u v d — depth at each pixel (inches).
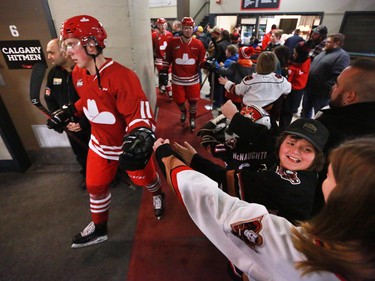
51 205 77.4
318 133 27.3
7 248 63.3
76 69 48.5
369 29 257.0
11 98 83.4
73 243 62.5
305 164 27.6
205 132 55.1
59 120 59.9
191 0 372.8
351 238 12.6
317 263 14.2
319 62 114.3
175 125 134.7
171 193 82.1
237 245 18.7
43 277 56.4
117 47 73.5
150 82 122.7
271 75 67.7
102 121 49.4
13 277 56.4
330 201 13.8
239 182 31.0
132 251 62.2
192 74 118.6
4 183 87.1
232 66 114.7
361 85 36.2
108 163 54.2
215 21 338.3
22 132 90.4
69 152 95.0
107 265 58.9
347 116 36.4
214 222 20.1
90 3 67.2
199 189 22.2
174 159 29.4
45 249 62.9
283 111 121.3
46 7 67.2
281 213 28.5
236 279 34.1
